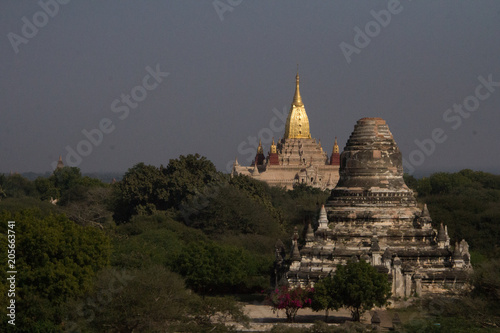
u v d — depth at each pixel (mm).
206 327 97062
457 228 168875
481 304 97312
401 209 122562
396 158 125750
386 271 112625
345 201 124188
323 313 112250
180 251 136625
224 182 196250
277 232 188000
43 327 95000
